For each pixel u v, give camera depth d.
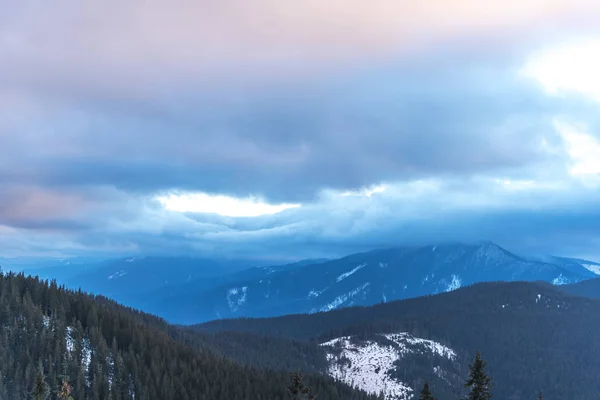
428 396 92.94
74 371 187.88
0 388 166.12
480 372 82.19
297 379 106.12
